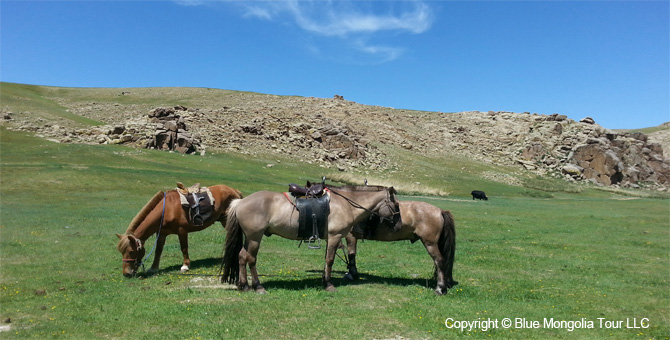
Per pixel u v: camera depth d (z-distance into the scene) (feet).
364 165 209.15
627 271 43.62
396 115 341.00
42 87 338.95
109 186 99.86
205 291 31.73
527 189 206.90
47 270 36.68
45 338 22.40
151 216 37.17
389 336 23.67
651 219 97.71
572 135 295.28
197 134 190.80
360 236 36.60
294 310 27.32
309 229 31.86
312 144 216.95
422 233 34.55
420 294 32.58
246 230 31.63
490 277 39.81
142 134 164.96
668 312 30.04
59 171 105.91
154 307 27.27
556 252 54.13
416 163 229.86
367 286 34.58
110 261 40.86
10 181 94.02
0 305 27.48
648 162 295.07
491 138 309.83
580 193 214.48
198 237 56.29
